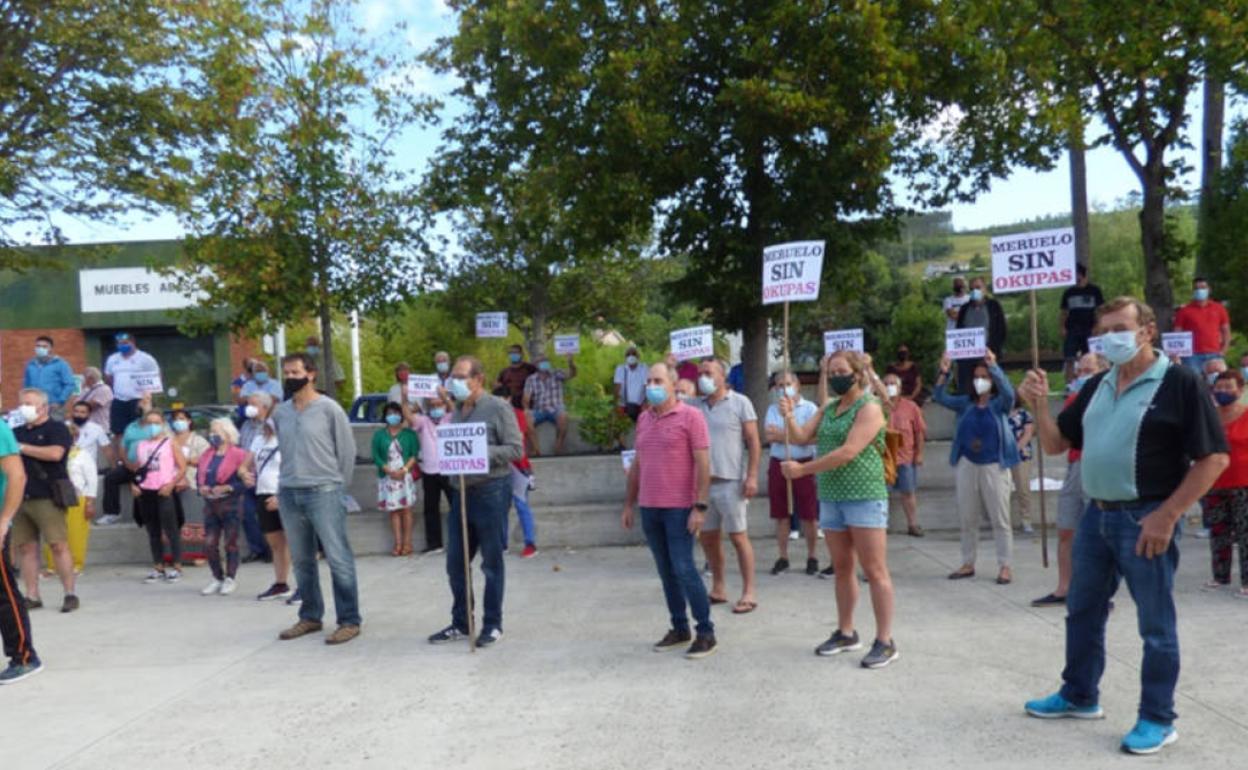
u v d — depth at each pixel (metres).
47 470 9.56
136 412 14.91
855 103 12.96
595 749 5.27
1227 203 17.17
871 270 33.12
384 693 6.44
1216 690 5.70
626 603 8.93
